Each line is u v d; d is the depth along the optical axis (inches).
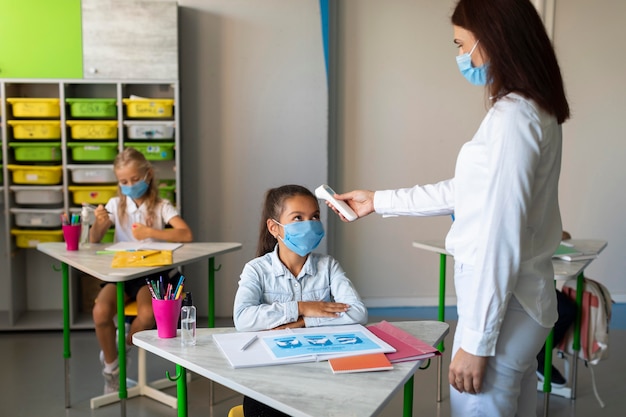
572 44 173.2
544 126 52.9
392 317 168.1
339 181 173.3
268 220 75.7
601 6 172.6
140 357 118.1
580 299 113.4
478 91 173.2
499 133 52.6
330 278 76.9
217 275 168.2
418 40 170.4
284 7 161.0
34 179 150.6
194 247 113.7
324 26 161.9
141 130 151.6
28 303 167.0
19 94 158.6
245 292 72.7
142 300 111.0
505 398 56.1
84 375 129.2
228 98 163.2
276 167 165.8
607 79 174.9
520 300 54.7
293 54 162.4
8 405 114.5
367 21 168.7
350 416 47.5
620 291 181.2
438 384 116.4
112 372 116.3
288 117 164.4
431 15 169.8
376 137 172.7
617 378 128.9
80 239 115.8
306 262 76.6
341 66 169.6
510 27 53.7
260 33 161.5
